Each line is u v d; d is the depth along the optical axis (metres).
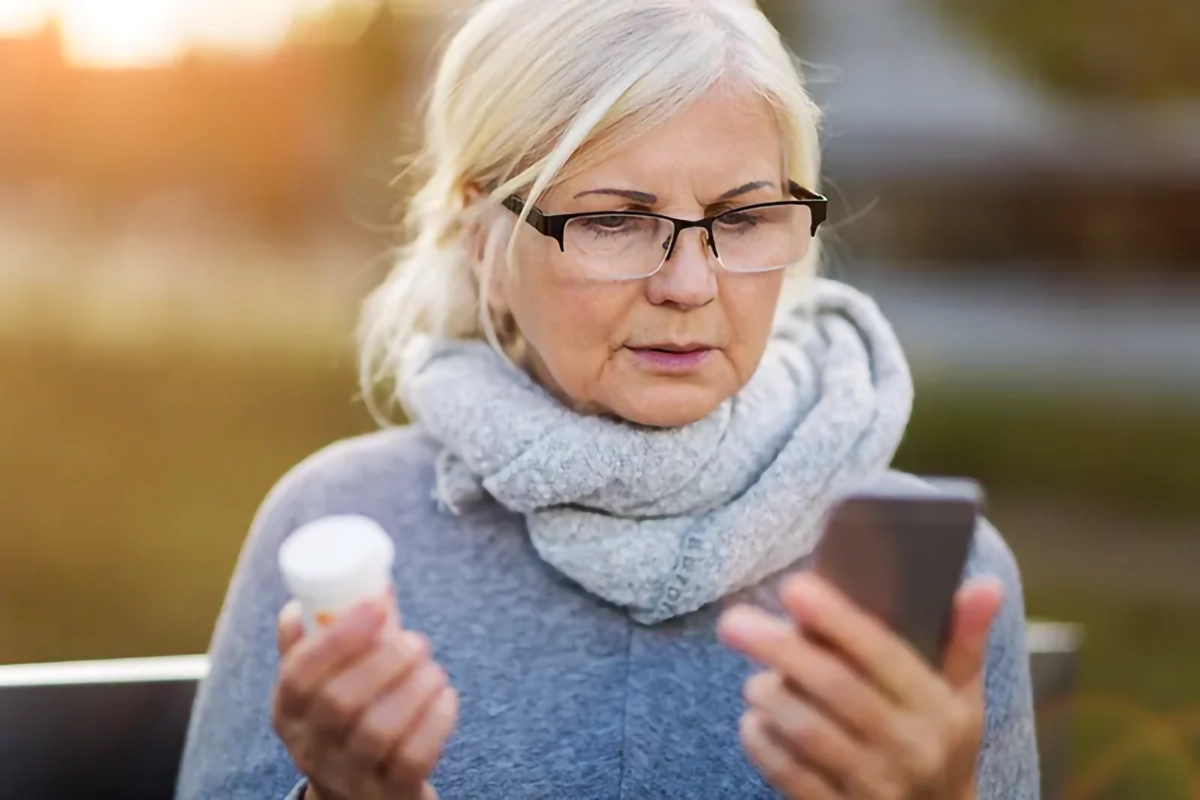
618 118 1.13
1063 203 10.24
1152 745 2.97
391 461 1.45
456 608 1.33
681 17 1.16
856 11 10.72
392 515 1.40
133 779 1.40
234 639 1.39
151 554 4.02
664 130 1.13
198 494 4.58
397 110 10.00
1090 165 10.16
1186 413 6.08
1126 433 5.76
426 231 1.43
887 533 0.91
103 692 1.39
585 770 1.25
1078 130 10.15
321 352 6.59
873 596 0.92
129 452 5.02
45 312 7.52
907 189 10.38
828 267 1.61
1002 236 10.32
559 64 1.16
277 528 1.43
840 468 1.24
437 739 0.96
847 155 10.30
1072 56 7.71
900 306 8.91
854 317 1.37
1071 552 4.51
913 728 0.89
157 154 11.10
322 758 0.97
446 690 0.97
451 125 1.28
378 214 9.95
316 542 0.92
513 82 1.19
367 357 1.56
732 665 1.26
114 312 7.57
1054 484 5.23
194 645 3.39
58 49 11.29
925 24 10.56
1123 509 4.95
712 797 1.23
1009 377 6.79
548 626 1.30
